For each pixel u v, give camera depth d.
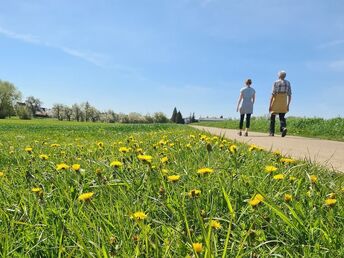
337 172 4.75
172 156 5.02
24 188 3.51
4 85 125.81
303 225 2.29
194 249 1.74
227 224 2.51
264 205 2.67
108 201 2.95
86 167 4.35
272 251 1.99
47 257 2.17
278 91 15.85
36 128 30.52
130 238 2.16
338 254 2.00
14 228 2.47
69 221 2.54
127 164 4.00
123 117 133.75
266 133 20.69
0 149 7.57
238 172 3.62
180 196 2.94
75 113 134.38
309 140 13.67
